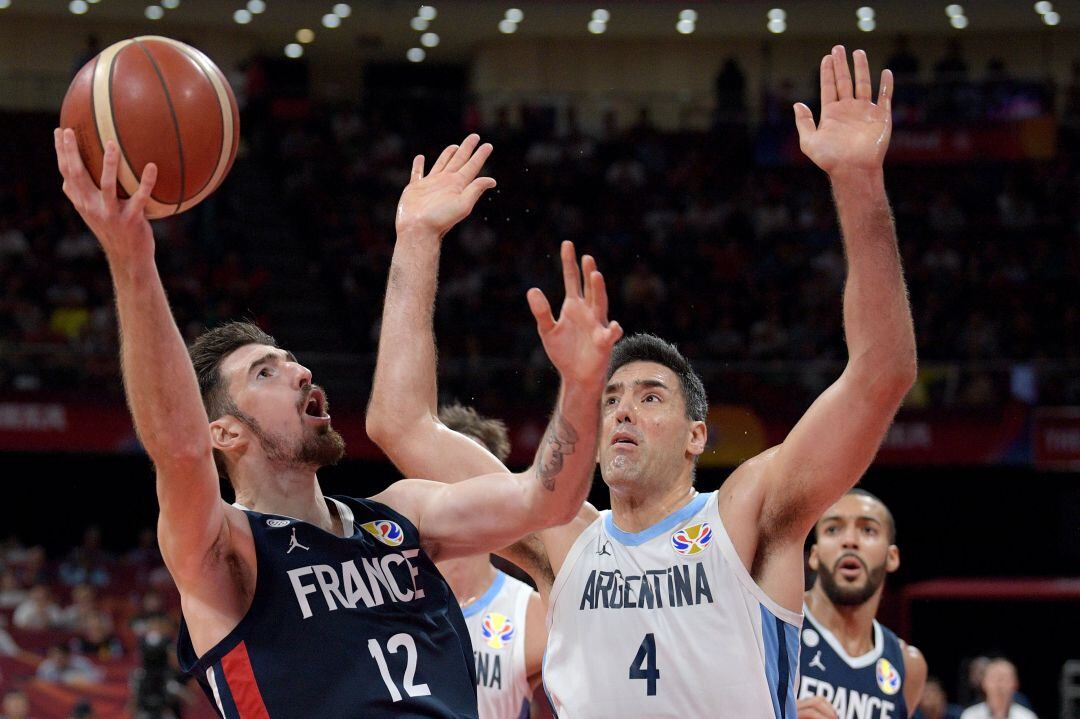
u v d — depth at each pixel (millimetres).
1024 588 14328
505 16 20062
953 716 11344
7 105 17922
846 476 3031
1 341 14469
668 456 3377
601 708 3252
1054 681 14672
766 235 18219
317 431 2977
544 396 14242
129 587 13062
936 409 14086
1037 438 13875
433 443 3299
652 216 18453
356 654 2736
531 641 4648
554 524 2850
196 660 2773
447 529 3004
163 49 2758
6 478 15625
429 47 21812
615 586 3328
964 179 18812
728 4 19422
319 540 2848
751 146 19344
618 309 16672
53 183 17641
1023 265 17547
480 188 3510
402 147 19328
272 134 19516
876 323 2928
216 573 2750
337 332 16672
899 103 18359
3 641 11055
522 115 19469
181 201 2777
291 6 19594
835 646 4785
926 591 14430
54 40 20422
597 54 21547
